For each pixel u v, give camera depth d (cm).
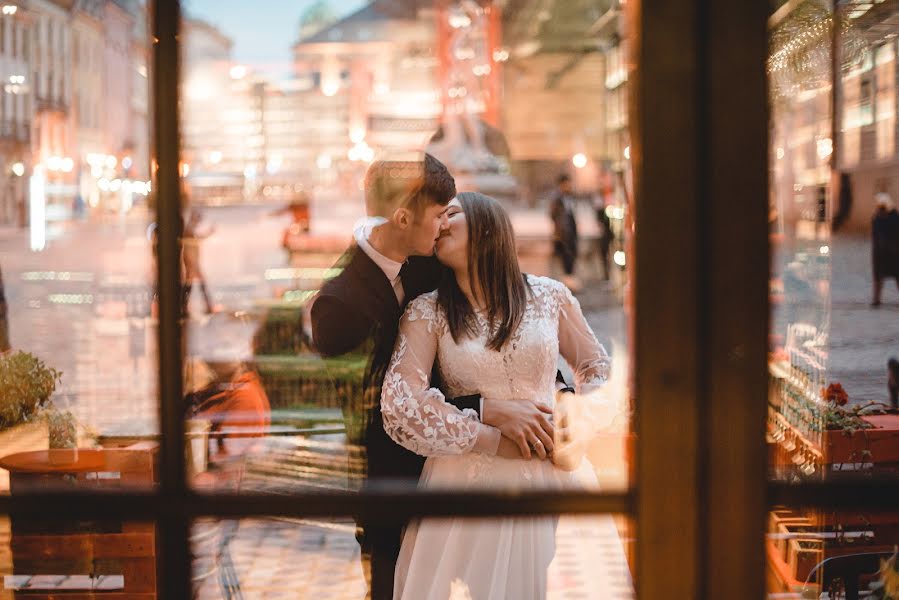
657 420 127
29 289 1136
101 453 301
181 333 138
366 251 249
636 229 127
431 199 246
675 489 127
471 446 242
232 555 304
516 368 247
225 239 1419
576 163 1714
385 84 2206
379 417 253
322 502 132
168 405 136
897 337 688
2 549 281
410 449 244
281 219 1688
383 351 253
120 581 284
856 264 901
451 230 248
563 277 1134
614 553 266
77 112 2914
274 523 315
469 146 1788
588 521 281
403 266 251
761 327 126
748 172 125
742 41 125
